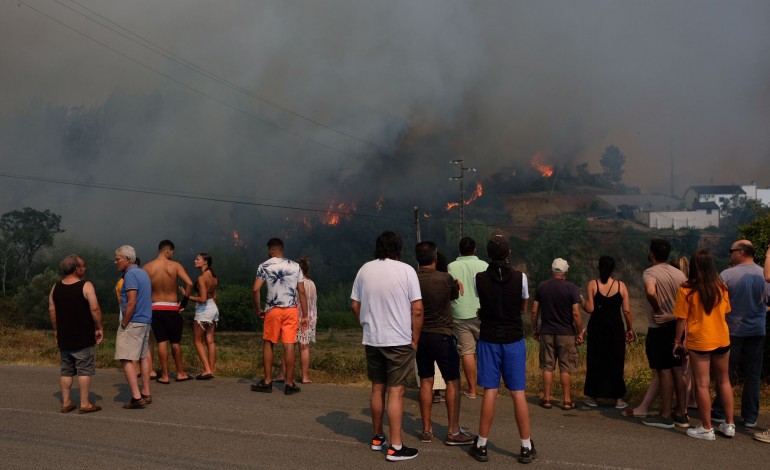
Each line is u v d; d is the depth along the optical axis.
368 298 5.55
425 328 5.82
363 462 5.21
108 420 6.48
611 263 7.46
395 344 5.40
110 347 12.94
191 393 7.93
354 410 7.09
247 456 5.32
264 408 7.11
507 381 5.36
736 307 6.35
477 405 7.49
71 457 5.23
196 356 11.43
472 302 7.56
